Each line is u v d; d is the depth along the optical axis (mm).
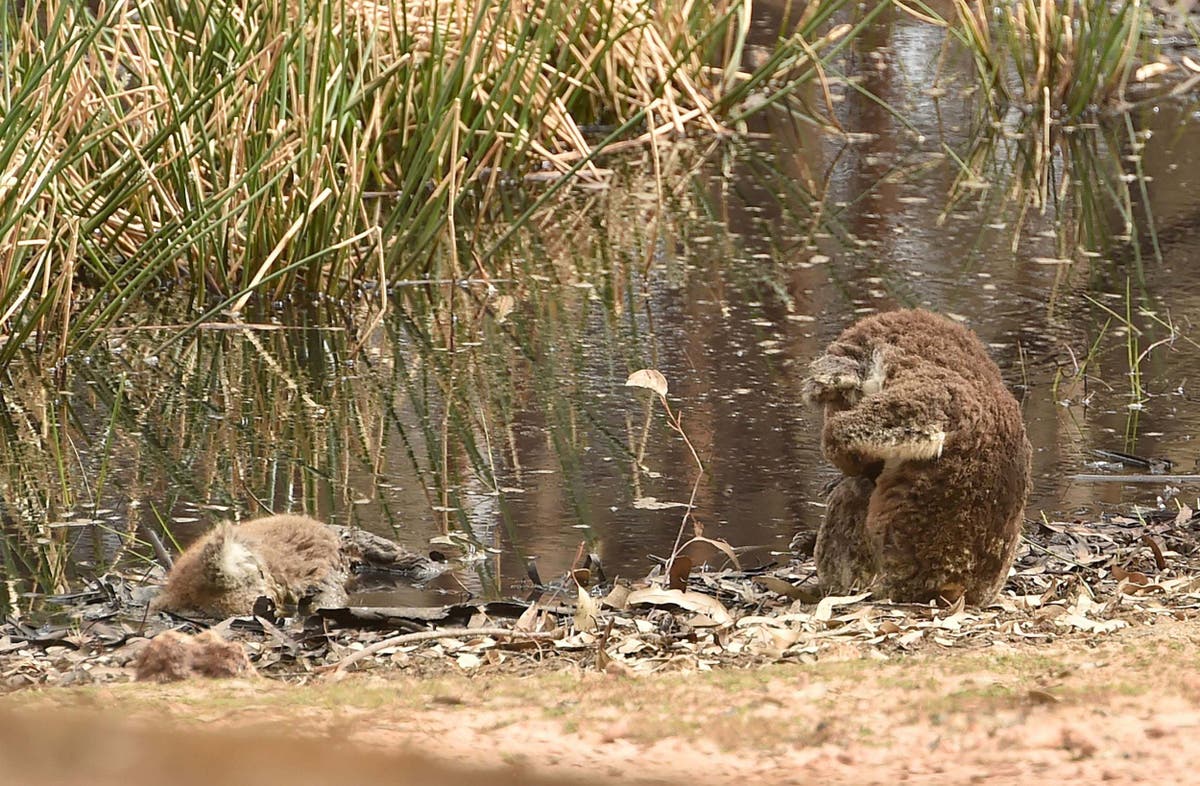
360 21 19828
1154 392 13883
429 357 15016
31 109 14297
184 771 3590
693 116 24906
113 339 15445
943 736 4996
